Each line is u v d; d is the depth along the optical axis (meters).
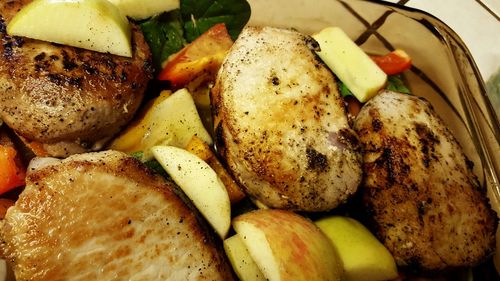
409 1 0.38
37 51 0.25
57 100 0.24
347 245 0.25
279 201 0.25
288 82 0.25
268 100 0.25
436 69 0.32
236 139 0.24
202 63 0.29
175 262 0.22
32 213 0.21
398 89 0.32
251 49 0.26
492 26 0.38
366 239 0.26
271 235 0.23
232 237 0.25
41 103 0.24
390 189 0.25
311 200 0.25
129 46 0.26
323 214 0.27
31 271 0.21
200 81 0.30
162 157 0.26
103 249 0.21
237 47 0.27
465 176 0.27
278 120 0.24
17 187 0.26
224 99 0.25
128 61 0.26
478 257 0.26
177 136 0.28
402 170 0.25
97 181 0.22
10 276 0.23
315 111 0.25
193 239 0.23
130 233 0.22
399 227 0.26
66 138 0.25
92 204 0.22
